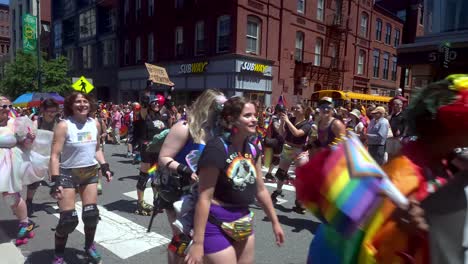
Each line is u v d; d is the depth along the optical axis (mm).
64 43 39250
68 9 37906
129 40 28953
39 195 6629
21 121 4297
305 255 4215
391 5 36656
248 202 2398
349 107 14766
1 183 4051
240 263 2467
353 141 1575
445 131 1467
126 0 29203
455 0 11484
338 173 1498
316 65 26125
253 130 2340
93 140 3750
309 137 5969
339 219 1516
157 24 25797
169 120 7629
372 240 1501
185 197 2564
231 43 20641
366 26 31016
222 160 2281
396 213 1460
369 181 1455
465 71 11109
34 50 29828
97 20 32906
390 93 35312
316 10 25500
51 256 3992
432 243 1442
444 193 1438
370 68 31938
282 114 6062
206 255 2328
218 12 21297
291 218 5543
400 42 35781
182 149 2889
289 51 23453
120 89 30438
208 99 2848
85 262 3811
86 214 3676
